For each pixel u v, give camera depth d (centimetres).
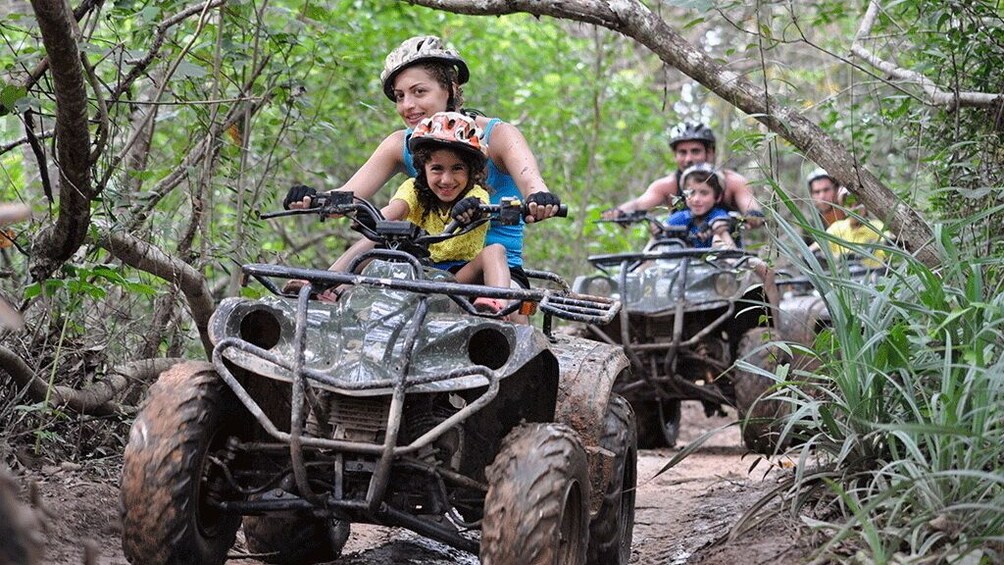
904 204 595
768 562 427
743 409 800
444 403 433
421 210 492
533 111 1252
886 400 468
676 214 952
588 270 1263
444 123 472
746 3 649
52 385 542
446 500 407
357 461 394
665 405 973
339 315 408
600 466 439
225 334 401
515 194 542
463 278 486
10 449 536
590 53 1443
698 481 727
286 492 418
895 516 411
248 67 768
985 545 384
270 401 430
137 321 634
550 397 423
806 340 807
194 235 700
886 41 709
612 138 1338
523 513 365
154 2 617
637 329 901
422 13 1130
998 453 402
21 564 267
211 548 410
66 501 507
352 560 513
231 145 688
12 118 845
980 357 422
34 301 589
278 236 1099
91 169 576
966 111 639
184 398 395
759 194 1033
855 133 726
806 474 468
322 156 1047
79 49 509
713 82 620
